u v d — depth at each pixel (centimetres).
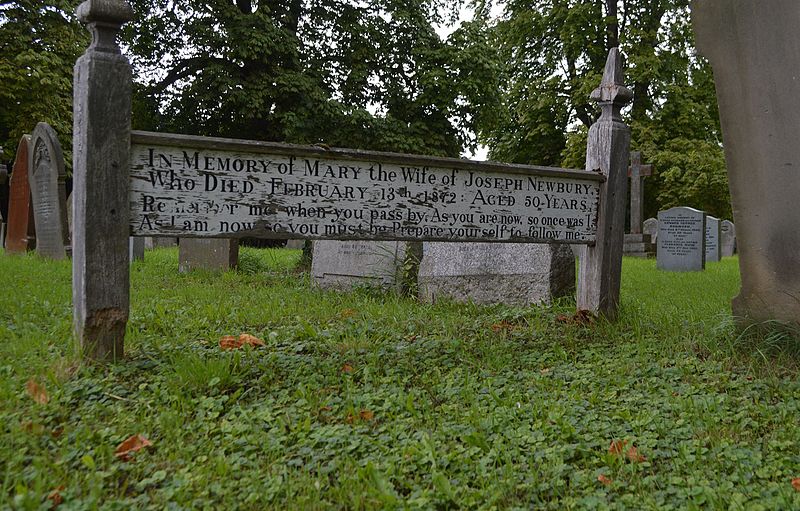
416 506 234
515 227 532
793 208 465
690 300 747
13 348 409
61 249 1249
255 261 1194
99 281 378
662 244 1542
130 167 382
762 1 474
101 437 281
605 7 2955
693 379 393
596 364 428
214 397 345
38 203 1314
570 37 2869
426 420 321
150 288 803
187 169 399
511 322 598
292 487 247
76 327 389
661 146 2919
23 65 2188
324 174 445
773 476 259
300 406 334
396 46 2289
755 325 472
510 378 399
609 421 318
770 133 473
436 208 493
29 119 2262
